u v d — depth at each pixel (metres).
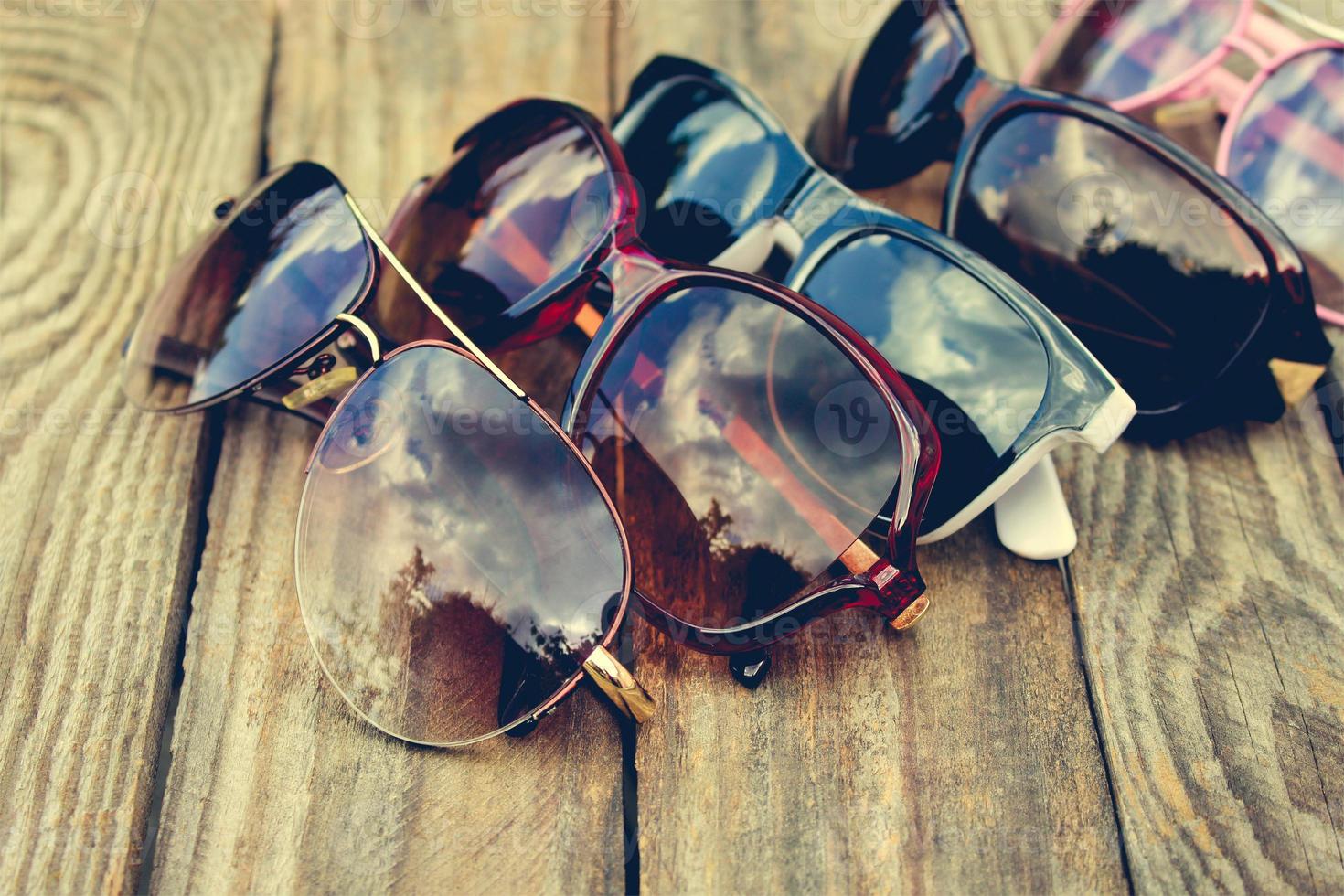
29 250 0.39
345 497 0.32
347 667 0.32
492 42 0.42
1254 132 0.37
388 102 0.41
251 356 0.34
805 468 0.32
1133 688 0.32
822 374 0.32
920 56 0.38
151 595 0.34
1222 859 0.31
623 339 0.33
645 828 0.31
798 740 0.32
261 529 0.34
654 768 0.31
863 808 0.31
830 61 0.41
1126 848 0.31
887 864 0.31
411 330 0.36
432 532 0.32
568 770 0.31
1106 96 0.39
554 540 0.31
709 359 0.33
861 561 0.31
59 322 0.37
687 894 0.31
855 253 0.34
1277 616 0.32
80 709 0.32
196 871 0.31
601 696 0.31
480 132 0.37
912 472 0.31
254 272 0.35
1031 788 0.31
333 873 0.31
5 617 0.33
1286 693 0.32
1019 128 0.36
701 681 0.32
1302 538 0.33
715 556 0.32
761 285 0.33
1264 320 0.34
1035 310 0.32
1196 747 0.31
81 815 0.32
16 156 0.40
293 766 0.32
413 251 0.36
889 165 0.38
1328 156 0.37
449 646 0.32
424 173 0.40
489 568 0.32
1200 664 0.32
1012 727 0.32
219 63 0.41
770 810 0.31
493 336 0.35
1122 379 0.35
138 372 0.36
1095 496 0.34
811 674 0.32
